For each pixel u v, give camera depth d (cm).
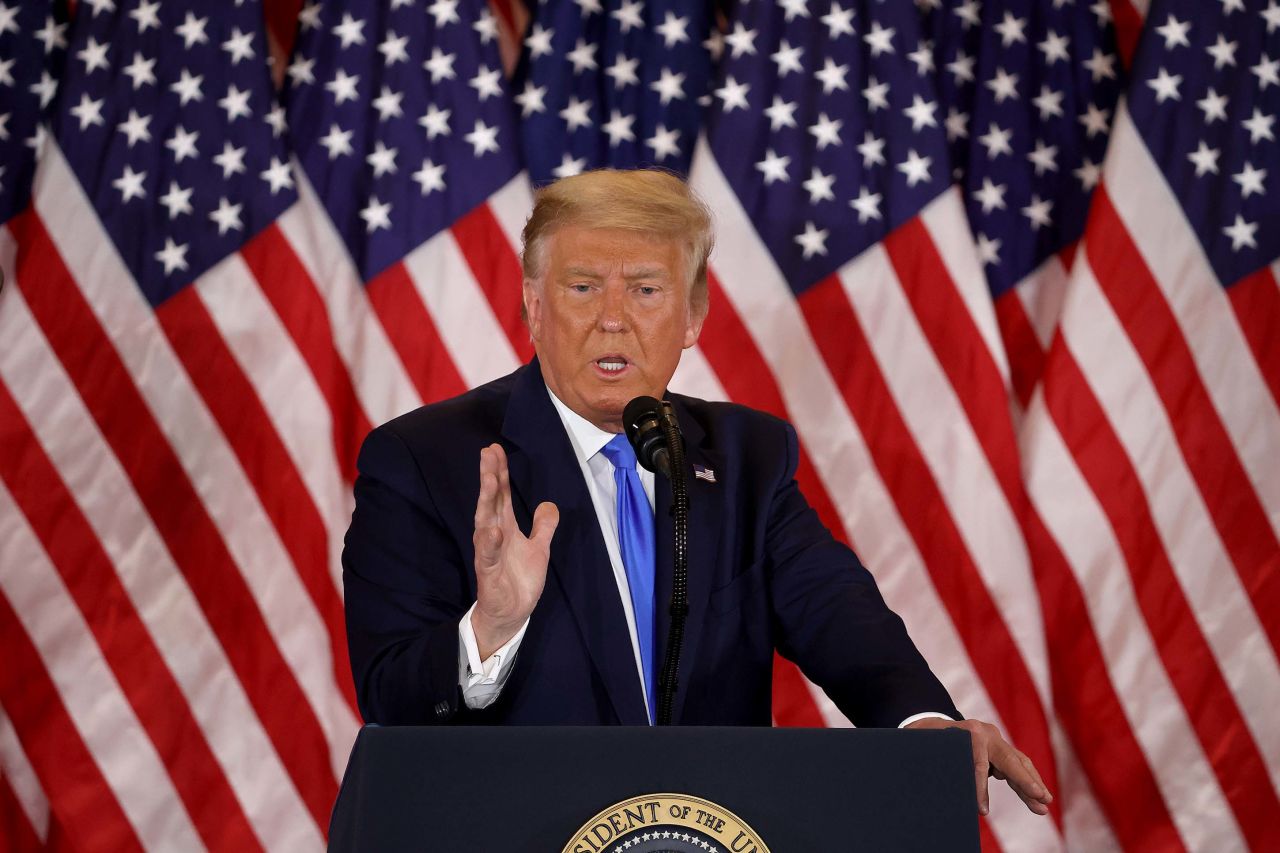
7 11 2006
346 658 1841
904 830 590
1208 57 1945
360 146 1981
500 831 579
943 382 1881
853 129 1948
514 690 862
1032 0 2117
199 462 1845
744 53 1970
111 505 1827
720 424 1012
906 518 1855
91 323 1856
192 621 1817
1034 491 1877
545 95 2025
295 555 1838
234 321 1883
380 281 1912
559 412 949
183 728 1800
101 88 1933
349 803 595
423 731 594
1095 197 1931
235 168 1925
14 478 1819
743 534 960
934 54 2117
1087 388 1878
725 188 1919
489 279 1919
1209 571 1847
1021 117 2086
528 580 715
